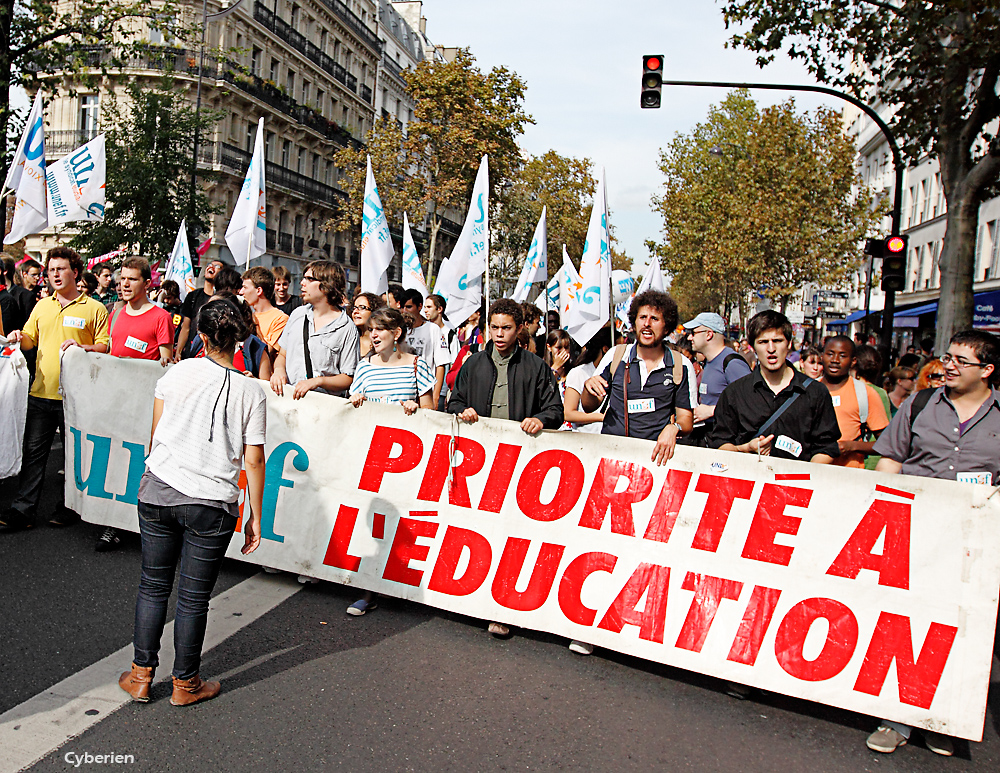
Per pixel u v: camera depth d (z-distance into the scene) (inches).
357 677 167.5
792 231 1256.2
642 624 179.3
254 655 175.0
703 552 176.4
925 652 157.6
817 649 164.7
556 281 670.5
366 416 211.3
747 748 150.4
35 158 390.0
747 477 174.1
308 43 1768.0
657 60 515.5
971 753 155.6
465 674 172.2
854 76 546.3
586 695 166.4
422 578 202.5
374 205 339.0
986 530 155.9
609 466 186.7
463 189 1544.0
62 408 251.4
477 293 335.0
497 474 197.5
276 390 218.5
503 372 206.4
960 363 173.8
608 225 300.0
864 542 163.6
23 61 750.5
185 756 135.3
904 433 186.9
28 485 246.5
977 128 510.0
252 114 1547.7
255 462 156.9
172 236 917.8
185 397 151.9
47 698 150.8
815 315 1485.0
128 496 235.6
